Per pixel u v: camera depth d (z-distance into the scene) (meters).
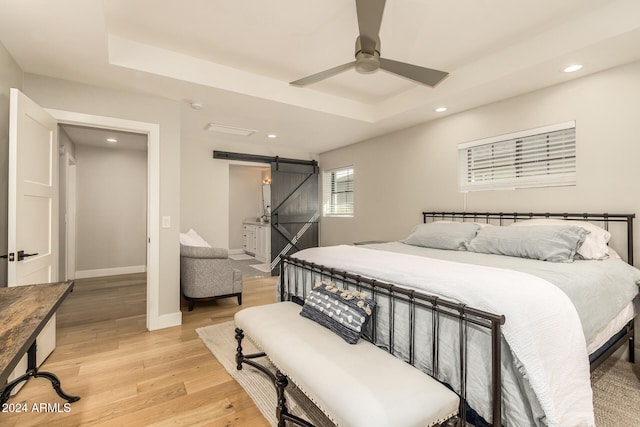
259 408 1.87
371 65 1.95
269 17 2.19
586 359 1.40
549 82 2.76
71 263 5.17
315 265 2.38
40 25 1.95
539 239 2.26
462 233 2.92
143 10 2.11
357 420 1.15
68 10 1.81
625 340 2.23
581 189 2.66
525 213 3.03
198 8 2.09
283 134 4.65
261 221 7.76
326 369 1.43
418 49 2.62
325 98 3.60
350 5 2.05
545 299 1.42
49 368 2.33
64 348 2.66
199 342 2.80
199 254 3.65
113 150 5.62
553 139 2.87
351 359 1.51
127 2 2.02
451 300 1.50
